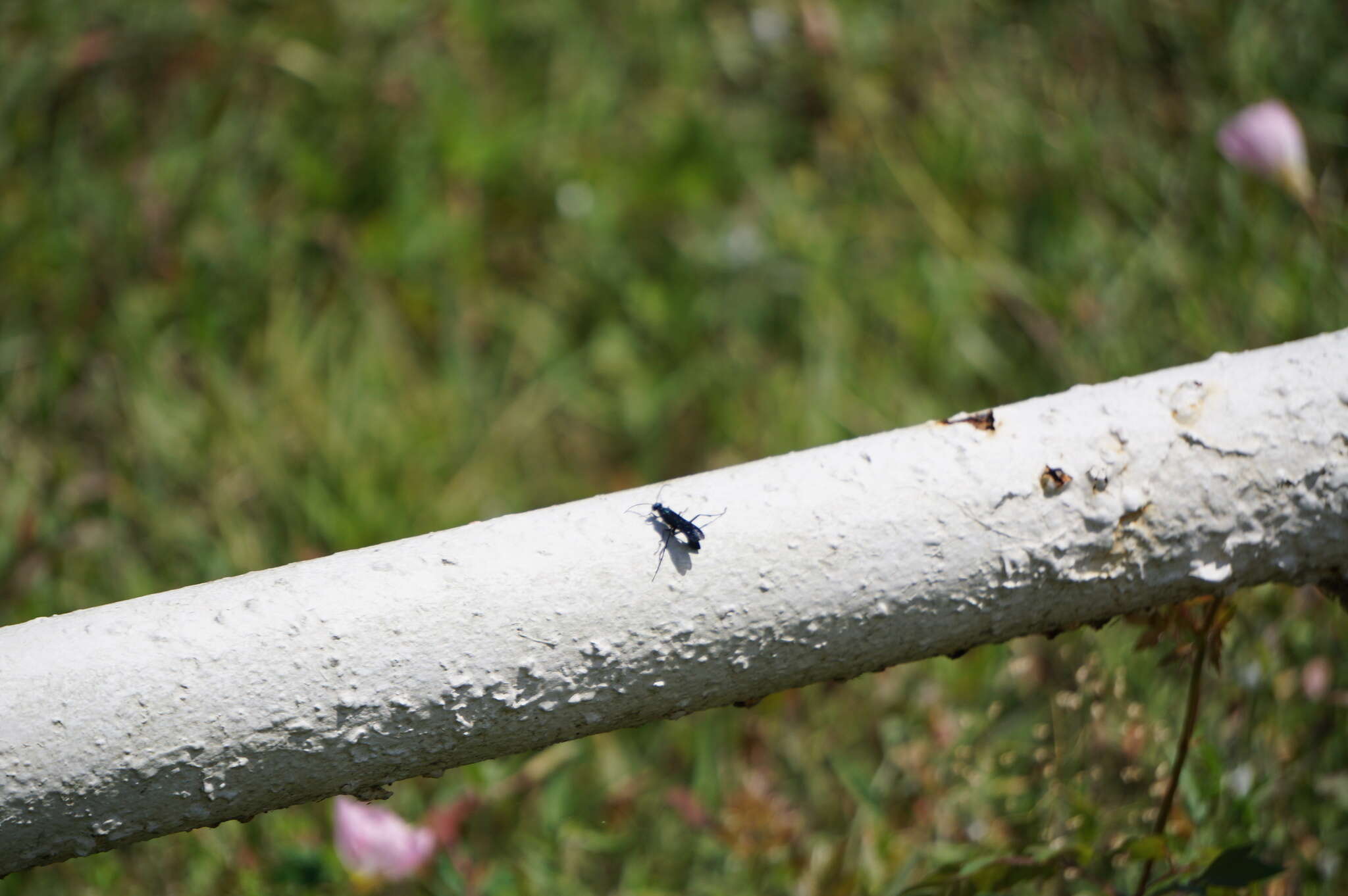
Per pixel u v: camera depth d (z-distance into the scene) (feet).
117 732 3.62
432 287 6.03
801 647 3.71
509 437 5.76
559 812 4.39
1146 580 3.75
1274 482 3.72
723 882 4.39
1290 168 4.52
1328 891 4.23
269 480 5.39
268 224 6.04
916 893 4.29
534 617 3.66
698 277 6.15
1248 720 4.31
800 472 3.71
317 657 3.65
